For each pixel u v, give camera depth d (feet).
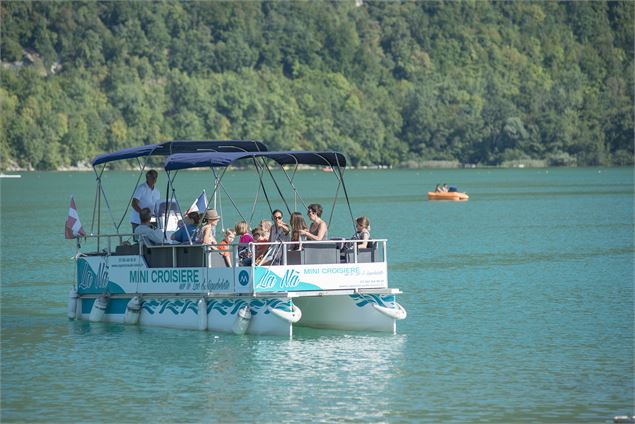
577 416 101.09
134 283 146.41
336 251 136.98
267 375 116.88
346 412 102.53
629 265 222.07
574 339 136.98
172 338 136.36
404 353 128.06
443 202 538.88
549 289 184.14
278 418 100.73
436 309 161.89
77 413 103.19
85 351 130.11
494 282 194.49
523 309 161.48
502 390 110.22
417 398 107.24
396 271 213.25
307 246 135.33
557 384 112.68
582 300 170.60
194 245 138.31
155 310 144.77
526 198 574.97
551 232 321.52
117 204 531.09
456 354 127.54
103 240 298.56
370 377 115.85
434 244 279.69
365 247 139.33
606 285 189.16
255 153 139.95
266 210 428.15
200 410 103.50
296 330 142.41
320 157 144.66
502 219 390.21
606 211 438.81
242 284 134.10
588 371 118.73
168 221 151.33
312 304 144.05
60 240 300.20
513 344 133.59
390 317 138.72
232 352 127.85
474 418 100.48
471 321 150.71
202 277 138.51
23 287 193.26
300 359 124.36
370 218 399.44
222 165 136.05
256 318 136.36
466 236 307.58
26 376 117.70
